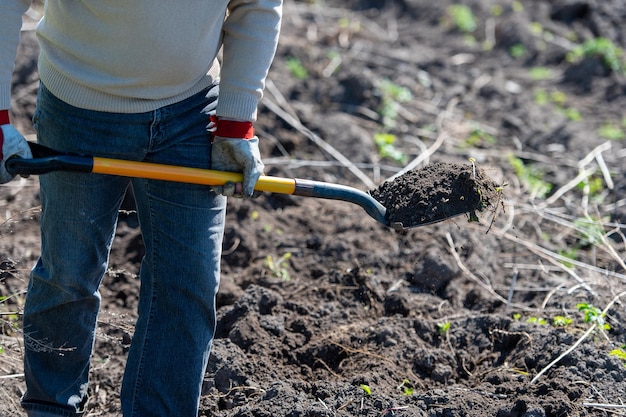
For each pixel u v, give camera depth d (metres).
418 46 8.62
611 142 6.92
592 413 3.85
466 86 7.84
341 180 6.36
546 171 6.59
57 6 3.01
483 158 6.67
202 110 3.28
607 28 8.59
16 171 3.06
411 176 3.62
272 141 6.58
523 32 8.55
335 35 8.40
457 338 4.58
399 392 4.12
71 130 3.16
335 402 3.94
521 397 3.93
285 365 4.37
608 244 5.43
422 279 5.12
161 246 3.31
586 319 4.54
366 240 5.56
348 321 4.69
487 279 5.20
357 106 7.33
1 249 5.17
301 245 5.48
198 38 3.01
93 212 3.27
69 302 3.40
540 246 5.60
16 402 4.06
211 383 4.12
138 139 3.16
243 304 4.66
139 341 3.38
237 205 5.78
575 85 7.85
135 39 2.94
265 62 3.18
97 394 4.26
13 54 3.03
